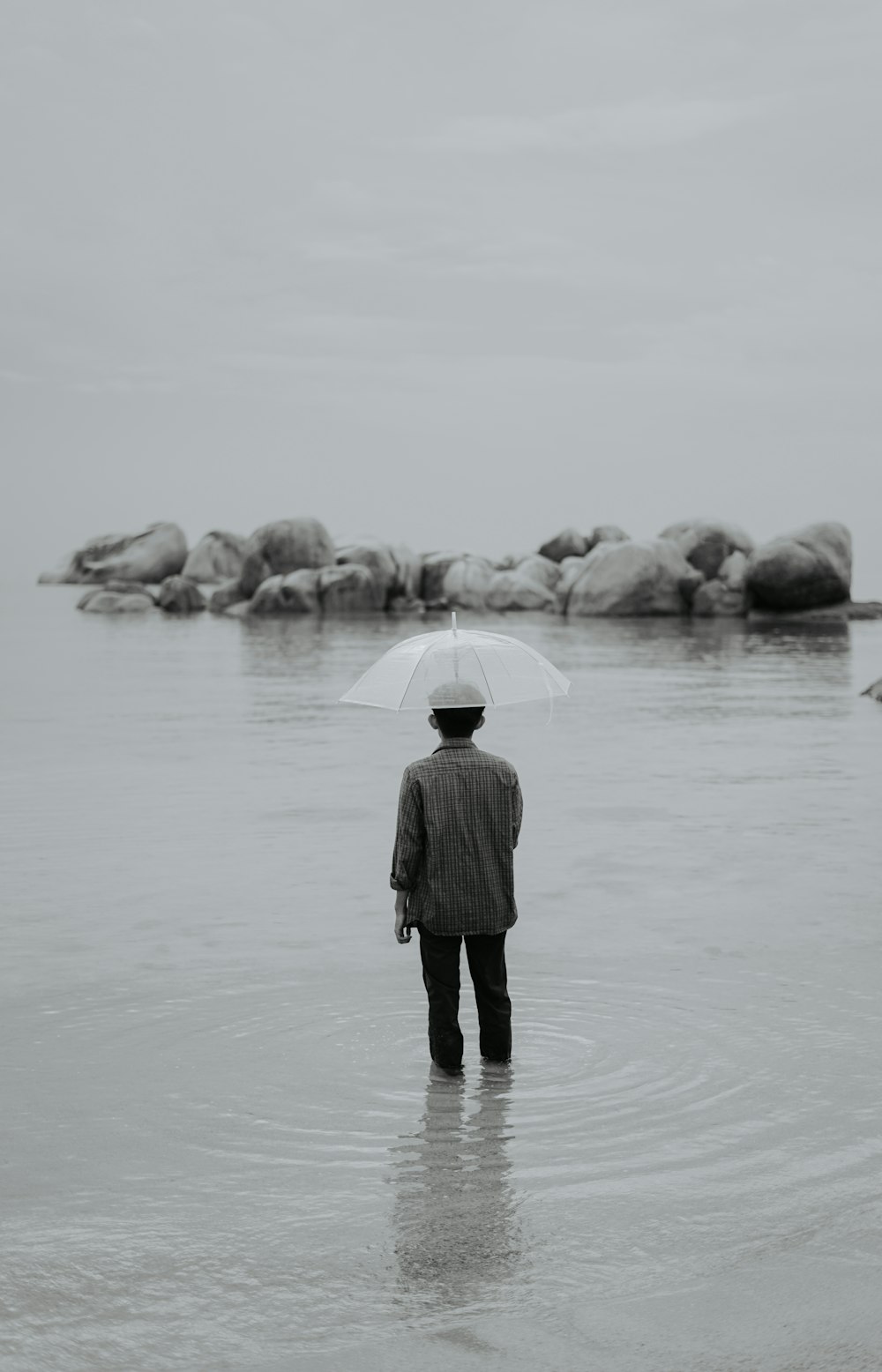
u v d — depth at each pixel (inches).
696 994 249.8
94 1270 147.3
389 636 1492.4
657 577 1898.4
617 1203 162.9
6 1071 210.4
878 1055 215.6
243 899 327.6
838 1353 129.5
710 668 1061.1
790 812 444.1
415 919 214.8
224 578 2746.1
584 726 695.7
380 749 609.6
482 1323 135.9
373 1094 201.0
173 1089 202.7
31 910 316.5
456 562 2150.6
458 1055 210.1
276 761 570.3
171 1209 161.9
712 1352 129.9
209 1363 129.1
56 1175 171.6
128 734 663.8
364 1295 141.4
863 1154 176.9
